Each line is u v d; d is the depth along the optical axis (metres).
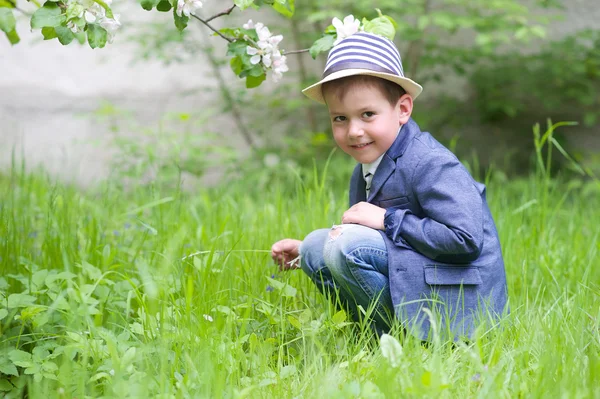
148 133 6.17
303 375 2.35
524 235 3.80
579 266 3.43
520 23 6.55
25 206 4.20
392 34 2.73
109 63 7.61
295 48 7.41
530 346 2.36
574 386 2.08
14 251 3.28
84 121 7.55
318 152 6.93
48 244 3.34
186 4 2.55
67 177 7.23
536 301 2.93
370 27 2.73
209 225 3.91
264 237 3.67
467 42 7.53
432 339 2.49
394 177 2.63
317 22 7.19
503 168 7.67
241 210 4.31
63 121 7.58
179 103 7.61
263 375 2.28
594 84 7.50
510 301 2.99
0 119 7.55
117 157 6.07
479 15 6.52
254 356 2.38
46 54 7.60
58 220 3.67
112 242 3.71
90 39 2.38
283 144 7.45
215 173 7.20
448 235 2.47
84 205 4.30
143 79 7.61
